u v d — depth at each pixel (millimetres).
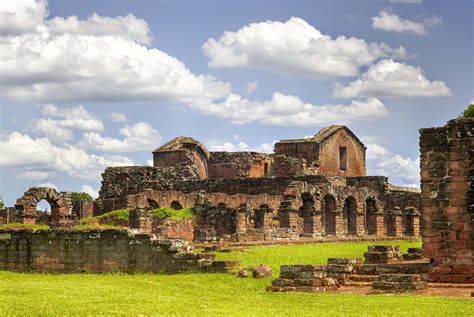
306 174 99000
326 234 77438
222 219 66188
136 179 94375
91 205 87562
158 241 44344
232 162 108188
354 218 81125
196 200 80750
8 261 49875
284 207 70062
